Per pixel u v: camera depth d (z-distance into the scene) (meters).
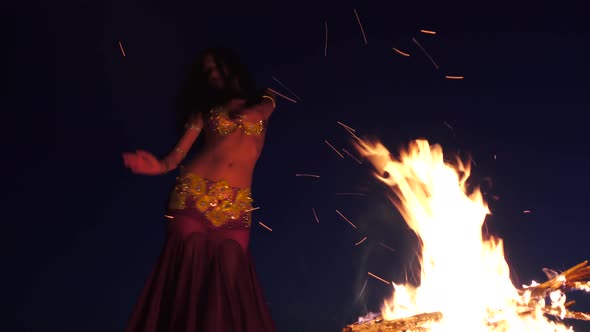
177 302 3.53
